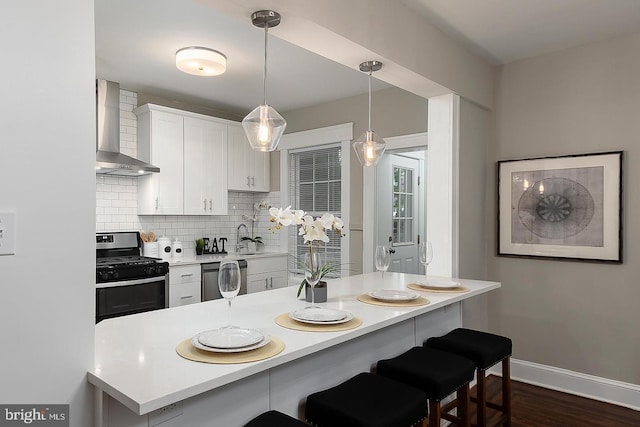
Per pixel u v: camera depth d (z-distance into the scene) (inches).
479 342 89.1
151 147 154.1
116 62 131.1
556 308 121.4
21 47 43.0
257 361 49.1
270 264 184.4
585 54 116.7
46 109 44.5
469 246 123.9
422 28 101.6
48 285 44.5
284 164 192.9
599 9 96.9
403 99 152.5
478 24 104.8
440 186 118.6
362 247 163.3
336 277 174.2
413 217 186.7
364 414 56.2
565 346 119.8
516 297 128.6
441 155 118.5
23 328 42.9
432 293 91.4
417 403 61.2
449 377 70.9
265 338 55.5
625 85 110.4
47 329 44.3
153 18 102.1
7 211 41.9
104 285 127.8
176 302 151.0
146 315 72.4
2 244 41.5
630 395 108.7
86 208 47.3
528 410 107.3
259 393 59.8
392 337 87.0
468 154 123.6
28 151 43.3
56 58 45.3
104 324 66.5
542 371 123.0
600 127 114.2
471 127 125.3
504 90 131.3
